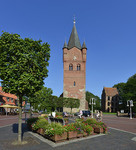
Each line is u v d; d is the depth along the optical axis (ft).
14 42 29.12
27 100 68.95
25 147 26.35
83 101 177.17
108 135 38.50
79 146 27.53
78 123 36.45
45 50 32.81
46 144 28.45
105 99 272.31
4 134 38.01
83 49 186.80
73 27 200.44
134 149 26.55
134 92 177.68
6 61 29.25
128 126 63.87
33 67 29.78
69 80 181.68
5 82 28.25
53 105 143.54
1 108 158.20
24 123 64.18
